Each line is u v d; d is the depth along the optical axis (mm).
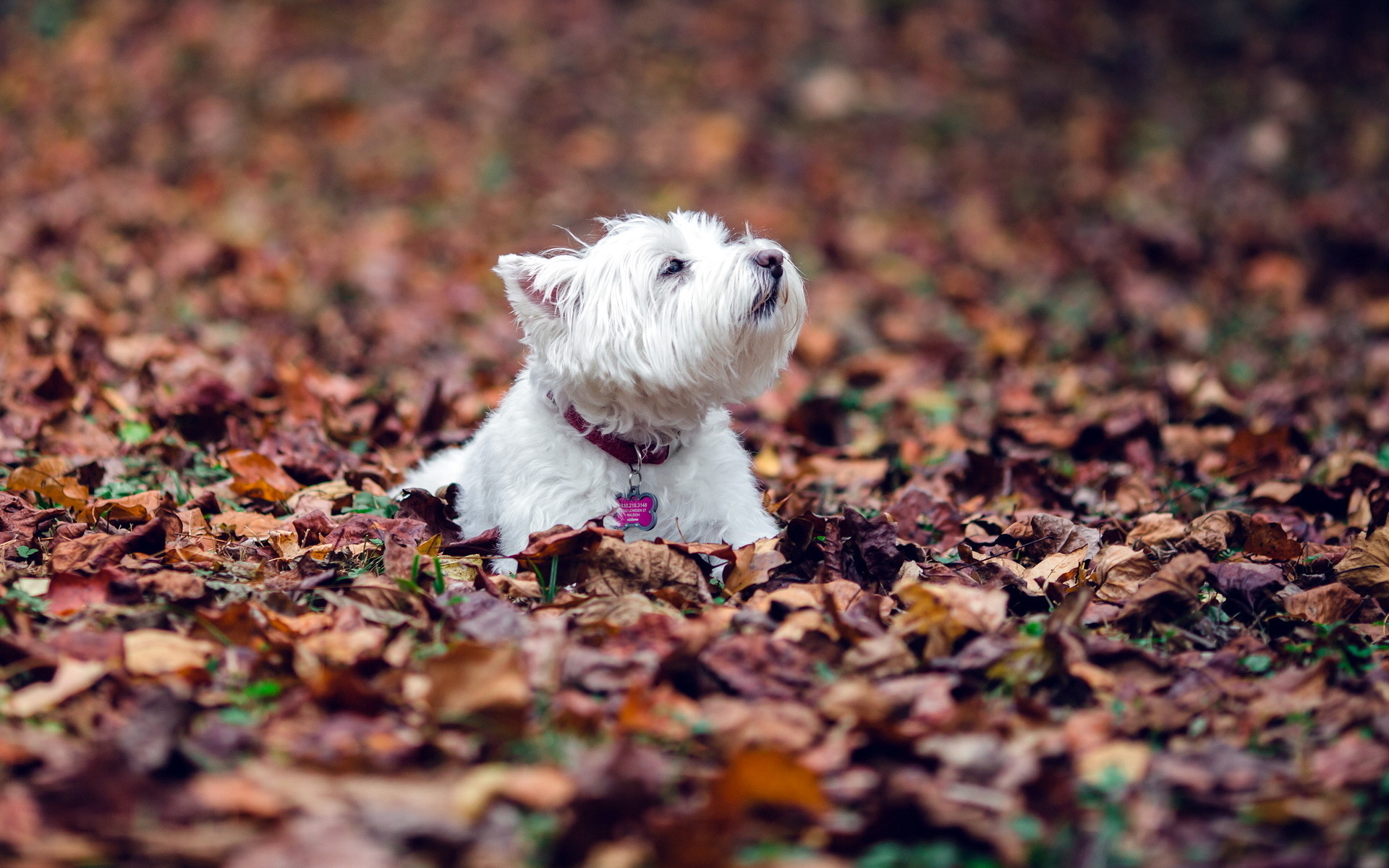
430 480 4680
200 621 2971
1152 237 10219
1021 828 2223
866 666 2938
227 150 11820
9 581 3406
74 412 5188
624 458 3959
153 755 2330
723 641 2908
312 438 5332
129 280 8219
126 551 3566
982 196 11727
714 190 11711
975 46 14078
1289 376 7305
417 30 14250
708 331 3857
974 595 3203
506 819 2199
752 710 2631
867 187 11914
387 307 8547
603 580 3438
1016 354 7867
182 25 13922
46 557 3635
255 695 2693
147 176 11094
